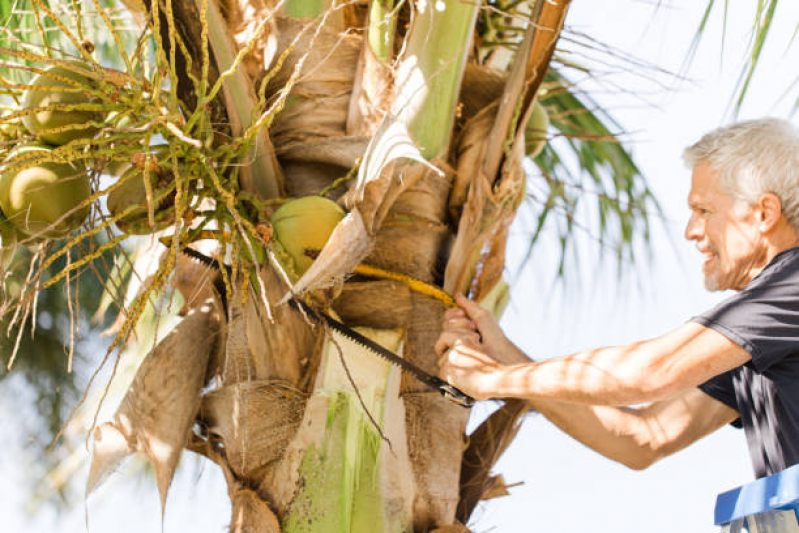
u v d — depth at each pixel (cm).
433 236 371
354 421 359
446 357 360
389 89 373
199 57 360
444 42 368
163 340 369
